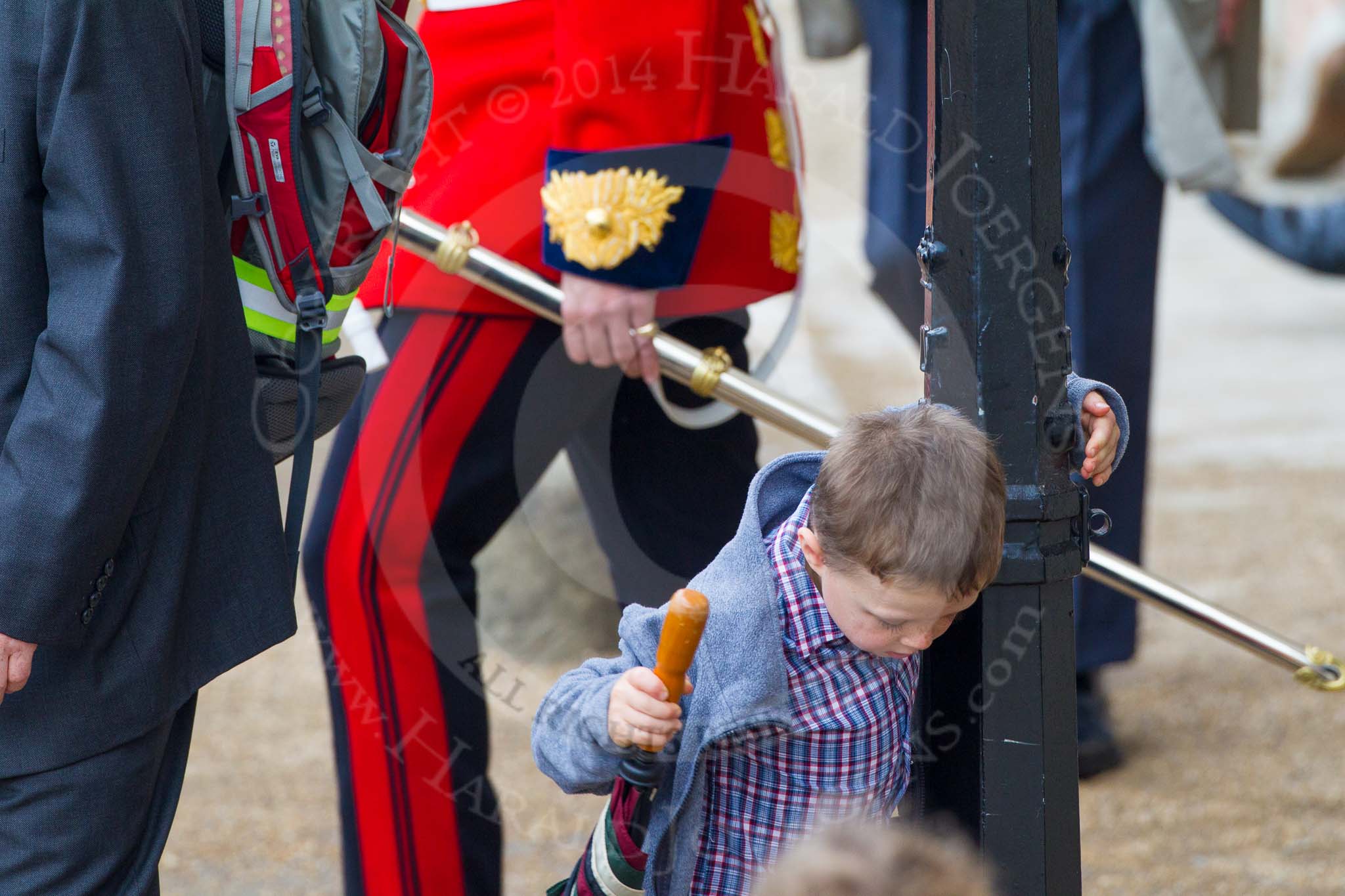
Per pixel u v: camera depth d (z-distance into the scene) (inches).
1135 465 502.3
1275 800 458.0
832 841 171.3
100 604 251.1
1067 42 482.0
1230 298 1227.9
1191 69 471.5
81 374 234.2
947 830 257.4
